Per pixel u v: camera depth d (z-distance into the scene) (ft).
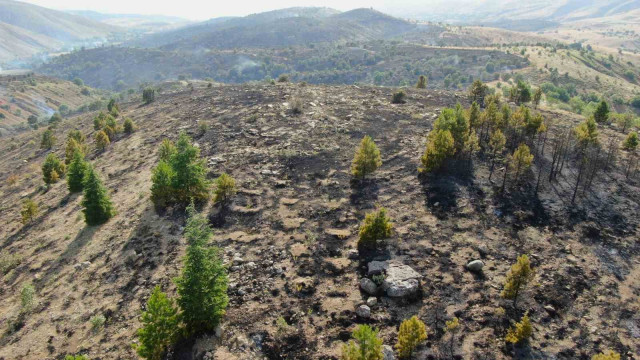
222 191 101.04
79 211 124.67
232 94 215.51
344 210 95.20
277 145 132.16
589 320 63.57
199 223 67.41
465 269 73.82
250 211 96.73
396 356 57.77
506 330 61.98
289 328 63.62
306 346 60.80
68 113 613.52
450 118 113.50
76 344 71.05
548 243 80.48
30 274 98.17
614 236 82.33
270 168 117.08
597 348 59.06
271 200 101.19
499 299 67.10
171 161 106.32
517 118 120.26
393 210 93.56
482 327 62.44
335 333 62.54
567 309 65.51
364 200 98.73
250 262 79.25
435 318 64.13
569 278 71.56
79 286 86.74
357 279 73.31
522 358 57.62
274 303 69.05
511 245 80.18
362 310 65.41
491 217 88.38
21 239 120.47
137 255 89.56
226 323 65.57
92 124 268.00
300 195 102.63
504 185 98.99
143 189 122.21
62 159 200.34
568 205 91.86
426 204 94.58
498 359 57.47
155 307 60.29
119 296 79.61
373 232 79.82
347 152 124.36
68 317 78.28
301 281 73.26
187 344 62.95
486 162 110.42
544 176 103.55
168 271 81.66
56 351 70.85
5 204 161.79
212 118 175.01
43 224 125.49
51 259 101.09
